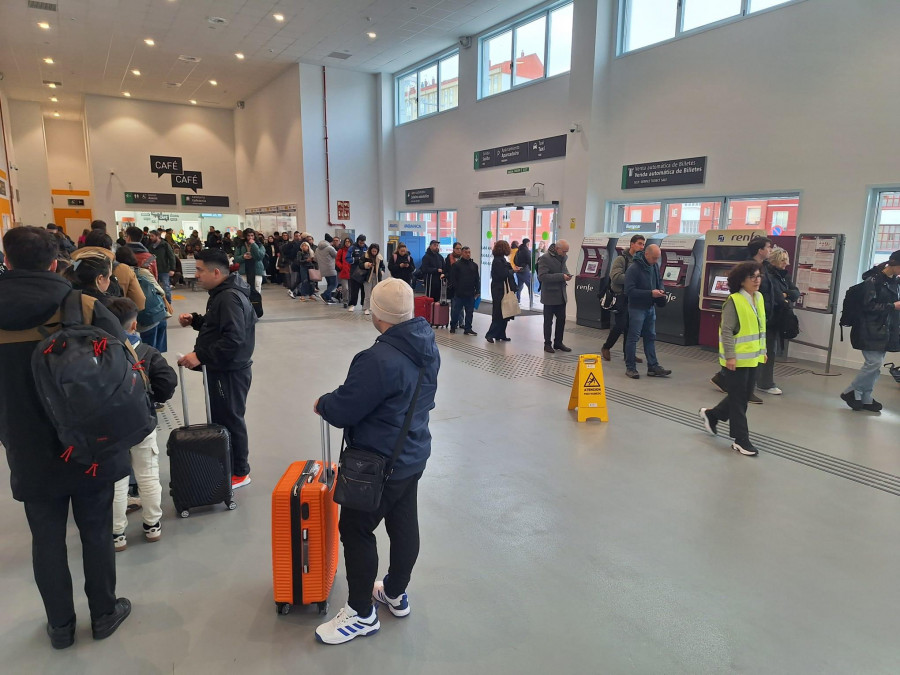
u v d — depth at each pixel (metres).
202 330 3.14
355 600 2.13
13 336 1.80
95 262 2.81
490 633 2.21
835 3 6.57
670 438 4.33
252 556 2.69
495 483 3.53
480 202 12.75
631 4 9.28
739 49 7.62
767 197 7.58
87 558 2.06
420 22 11.61
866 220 6.52
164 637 2.15
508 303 7.79
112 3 10.52
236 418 3.25
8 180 15.66
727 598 2.44
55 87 16.75
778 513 3.19
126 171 18.44
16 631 2.18
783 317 5.42
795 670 2.04
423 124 14.47
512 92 11.58
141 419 1.93
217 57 14.01
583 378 4.70
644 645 2.15
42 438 1.84
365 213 16.12
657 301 5.99
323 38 12.62
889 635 2.22
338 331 8.78
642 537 2.92
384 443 1.96
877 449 4.12
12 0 10.34
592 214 9.88
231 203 20.27
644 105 9.01
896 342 4.88
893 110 6.17
